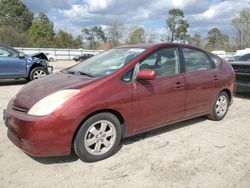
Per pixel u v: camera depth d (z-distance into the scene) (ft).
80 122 12.66
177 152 14.69
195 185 11.70
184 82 16.65
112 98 13.41
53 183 11.77
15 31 216.33
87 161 13.35
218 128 18.48
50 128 12.09
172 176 12.35
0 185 11.60
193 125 18.92
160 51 15.97
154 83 15.14
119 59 15.49
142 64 14.89
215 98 19.12
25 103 12.98
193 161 13.74
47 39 260.01
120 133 14.23
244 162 13.74
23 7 282.15
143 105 14.67
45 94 12.91
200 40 228.22
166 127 18.37
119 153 14.42
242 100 27.55
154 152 14.61
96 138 13.37
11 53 36.37
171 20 220.02
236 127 18.79
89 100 12.74
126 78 14.17
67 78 14.58
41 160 13.61
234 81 20.79
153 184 11.73
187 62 17.30
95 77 14.11
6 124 13.55
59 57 173.58
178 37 220.84
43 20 270.67
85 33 256.11
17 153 14.30
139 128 14.89
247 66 27.17
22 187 11.50
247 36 207.31
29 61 37.58
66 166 13.10
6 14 274.16
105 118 13.44
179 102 16.52
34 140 12.07
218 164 13.48
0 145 15.23
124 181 11.93
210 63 19.01
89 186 11.58
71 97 12.51
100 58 16.90
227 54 114.93
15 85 36.68
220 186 11.66
